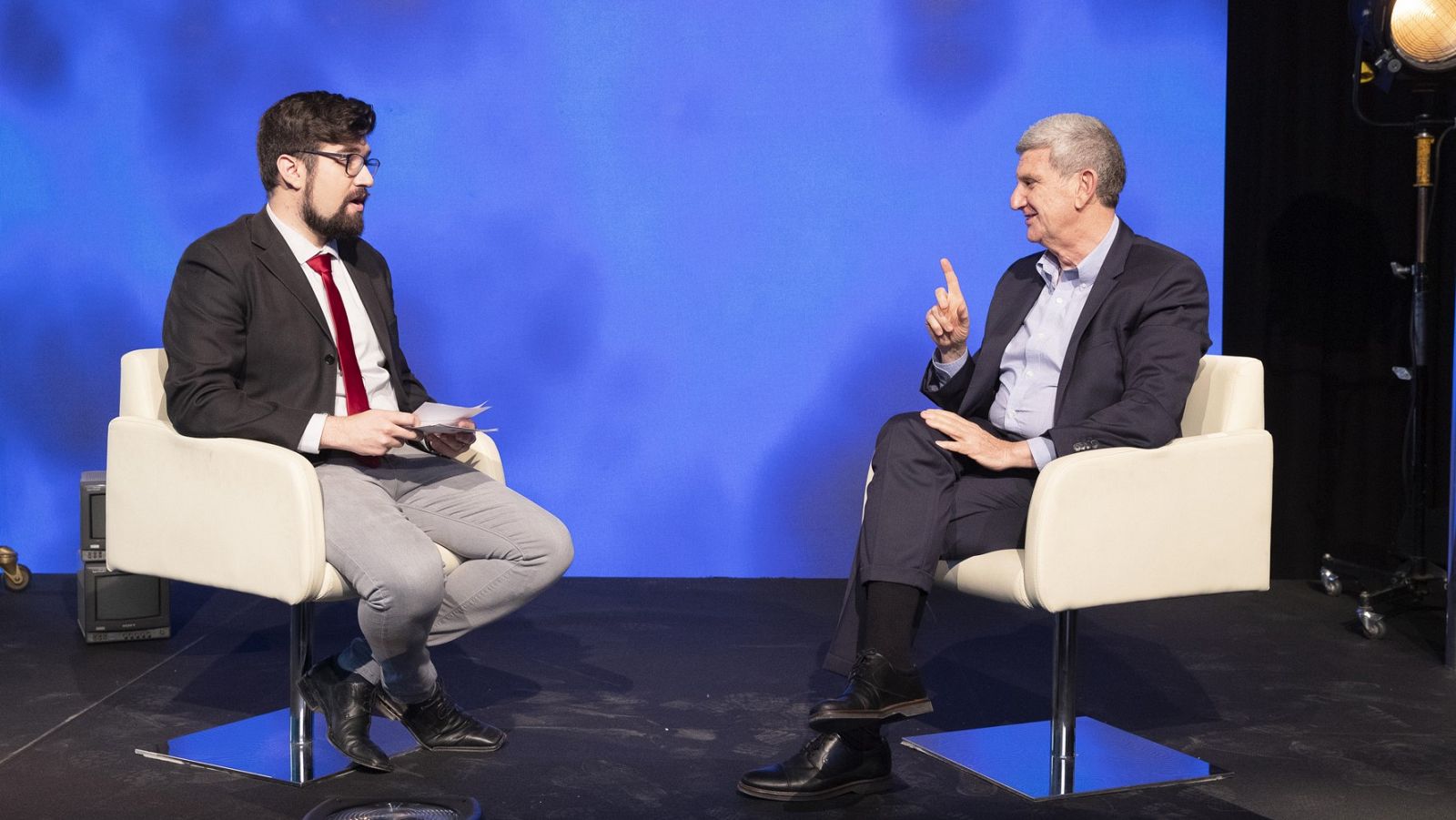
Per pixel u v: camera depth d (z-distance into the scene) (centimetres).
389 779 225
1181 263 236
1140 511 216
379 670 231
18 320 371
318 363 238
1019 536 234
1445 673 295
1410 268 348
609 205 371
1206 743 248
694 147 370
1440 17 310
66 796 215
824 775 218
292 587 212
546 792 220
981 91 370
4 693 272
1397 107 371
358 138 242
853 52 368
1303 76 372
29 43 363
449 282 371
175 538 226
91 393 373
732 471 381
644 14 366
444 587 225
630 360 376
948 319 245
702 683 285
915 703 216
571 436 378
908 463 226
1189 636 326
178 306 230
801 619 340
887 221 373
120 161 367
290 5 364
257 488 215
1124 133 371
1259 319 381
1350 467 383
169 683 281
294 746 237
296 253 243
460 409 233
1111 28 368
